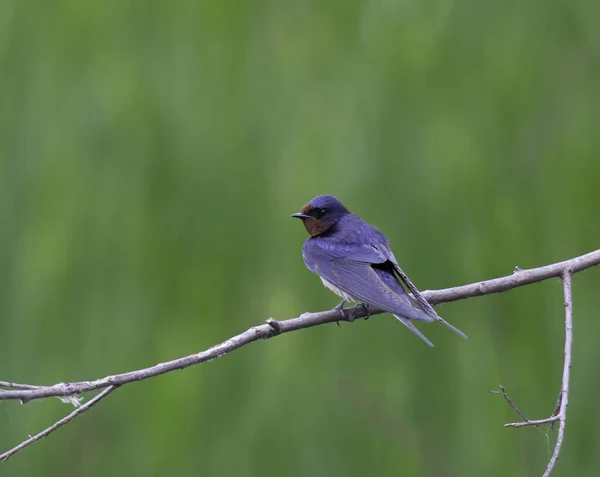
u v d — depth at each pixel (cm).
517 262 1115
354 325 1115
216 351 672
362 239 955
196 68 1210
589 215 1156
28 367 1103
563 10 1239
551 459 577
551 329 1121
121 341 1107
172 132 1174
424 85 1184
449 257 1104
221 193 1157
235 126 1181
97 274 1130
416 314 771
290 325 749
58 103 1204
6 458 566
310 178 1149
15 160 1183
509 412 1095
